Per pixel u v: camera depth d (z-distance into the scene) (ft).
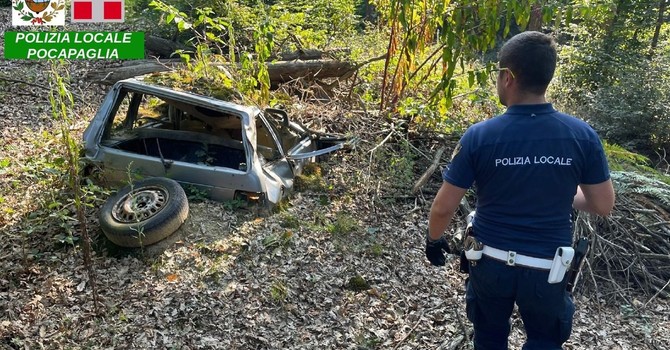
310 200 19.21
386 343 12.98
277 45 29.25
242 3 34.47
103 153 17.31
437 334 13.43
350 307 14.21
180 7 35.86
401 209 20.01
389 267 16.30
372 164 21.84
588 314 15.25
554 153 7.74
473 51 22.62
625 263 17.62
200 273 14.46
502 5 21.65
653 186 20.25
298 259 15.66
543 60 7.82
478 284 8.46
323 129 23.48
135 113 19.51
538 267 7.88
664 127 32.07
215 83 20.08
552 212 7.88
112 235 14.66
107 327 12.39
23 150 21.44
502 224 8.04
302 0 39.45
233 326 12.91
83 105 27.12
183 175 17.13
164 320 12.77
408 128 24.35
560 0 25.25
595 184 7.96
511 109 8.09
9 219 16.21
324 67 28.12
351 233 17.63
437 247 9.14
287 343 12.62
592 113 34.32
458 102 27.55
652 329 14.75
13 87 28.63
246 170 17.08
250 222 16.70
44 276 13.96
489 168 7.91
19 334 11.94
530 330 8.52
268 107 21.74
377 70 29.86
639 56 38.99
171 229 15.08
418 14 24.20
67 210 14.96
